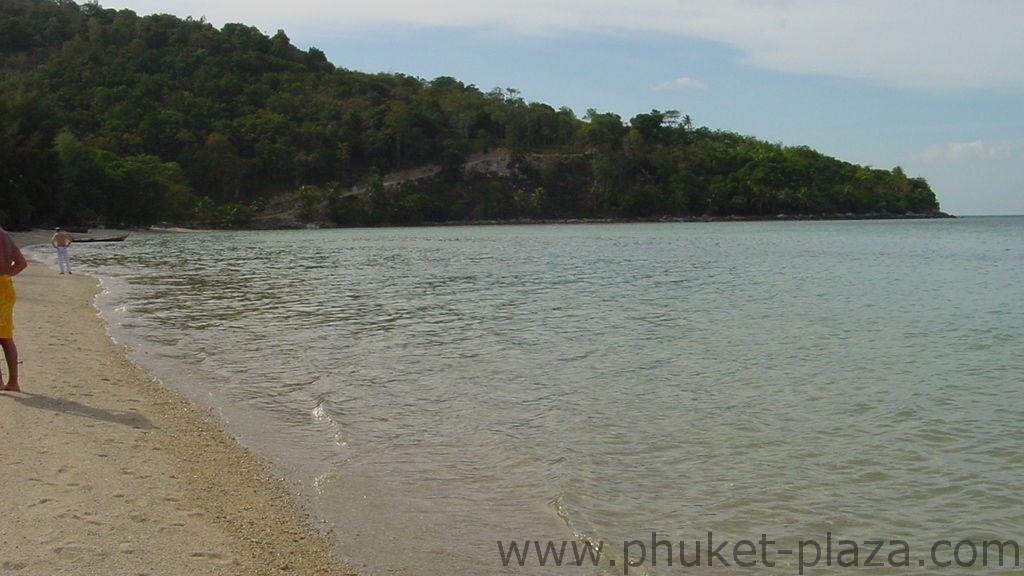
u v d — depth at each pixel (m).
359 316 23.12
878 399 13.57
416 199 155.62
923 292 32.09
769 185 181.62
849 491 9.09
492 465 9.70
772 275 40.25
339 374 14.72
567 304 26.86
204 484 8.50
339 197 150.25
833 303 27.89
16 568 6.01
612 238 92.81
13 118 82.62
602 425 11.61
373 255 57.41
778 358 17.30
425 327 21.08
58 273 35.03
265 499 8.27
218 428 10.80
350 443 10.41
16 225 78.88
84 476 8.16
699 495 8.87
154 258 50.75
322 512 8.05
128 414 10.96
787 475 9.59
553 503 8.49
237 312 23.62
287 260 50.75
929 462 10.19
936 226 147.50
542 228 143.75
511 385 14.13
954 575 7.11
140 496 7.82
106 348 16.23
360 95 183.50
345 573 6.72
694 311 25.23
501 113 189.38
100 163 101.50
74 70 152.62
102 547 6.54
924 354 17.95
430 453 10.11
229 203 139.12
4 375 12.48
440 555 7.18
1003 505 8.74
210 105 155.75
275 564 6.71
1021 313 25.39
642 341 19.27
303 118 166.25
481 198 165.12
